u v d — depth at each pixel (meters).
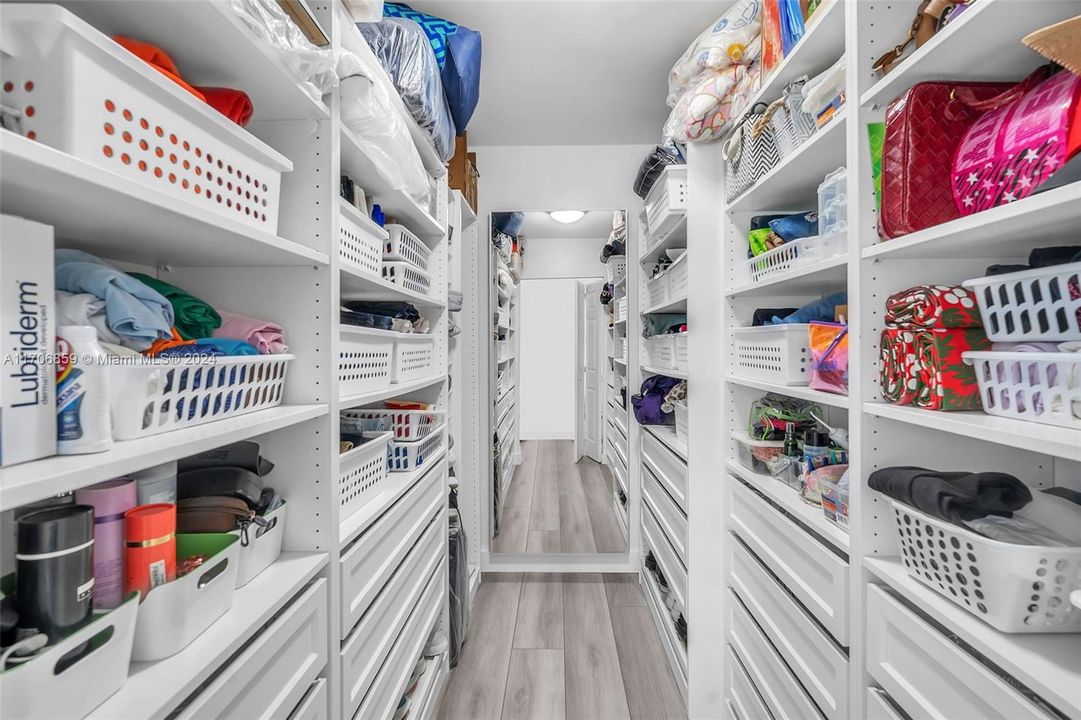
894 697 0.88
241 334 0.90
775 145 1.39
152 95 0.59
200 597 0.70
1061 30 0.55
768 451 1.53
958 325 0.82
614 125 2.58
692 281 1.75
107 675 0.56
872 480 0.94
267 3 0.76
